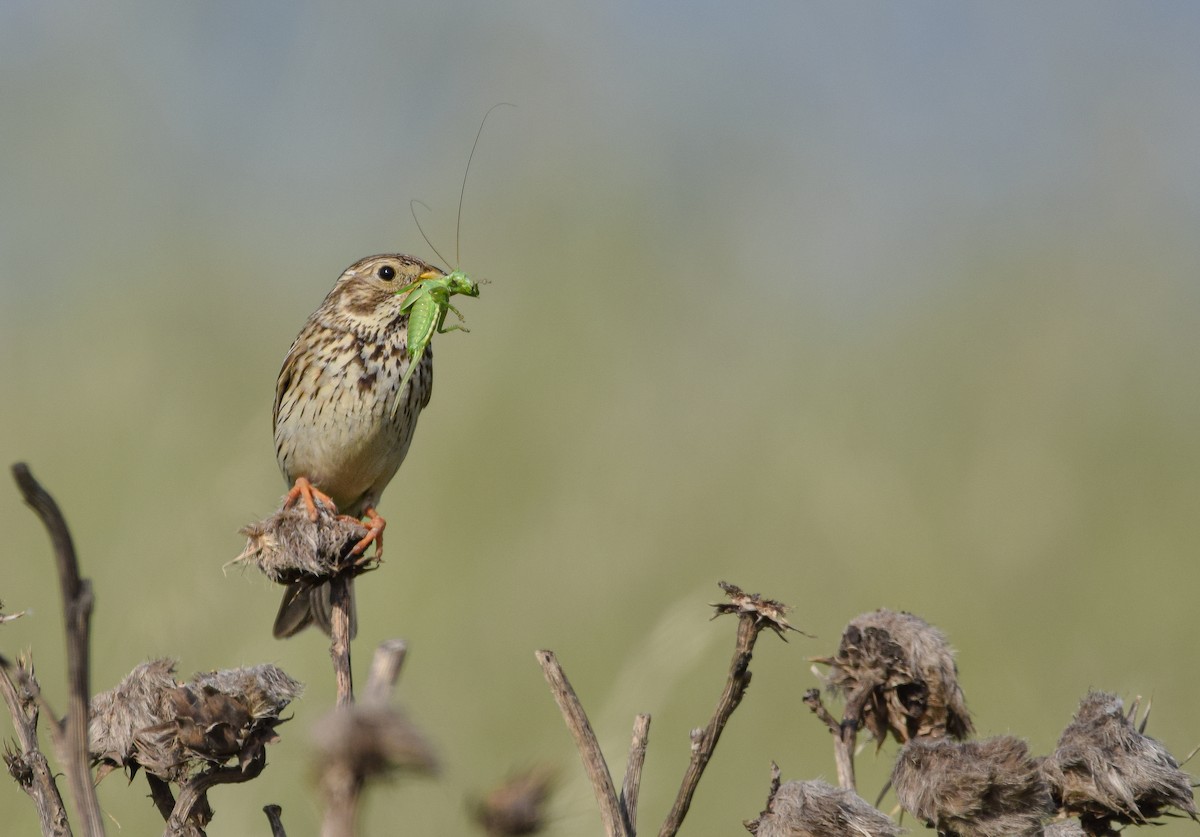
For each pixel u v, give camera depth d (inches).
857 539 692.7
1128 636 641.6
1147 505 713.0
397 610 650.2
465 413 753.6
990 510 709.9
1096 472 730.8
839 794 232.2
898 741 287.0
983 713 577.9
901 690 285.3
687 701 592.4
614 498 705.0
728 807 546.3
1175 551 687.1
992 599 664.4
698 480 725.3
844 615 663.1
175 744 240.2
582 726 234.5
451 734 562.9
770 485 726.5
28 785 246.5
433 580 665.6
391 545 685.3
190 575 546.9
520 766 238.8
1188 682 601.6
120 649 534.9
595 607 655.8
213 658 533.3
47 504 163.6
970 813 234.2
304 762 148.1
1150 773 252.1
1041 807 236.5
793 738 583.8
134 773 246.2
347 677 261.9
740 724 586.2
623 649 631.2
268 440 640.4
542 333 803.4
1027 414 775.1
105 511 688.4
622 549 681.0
